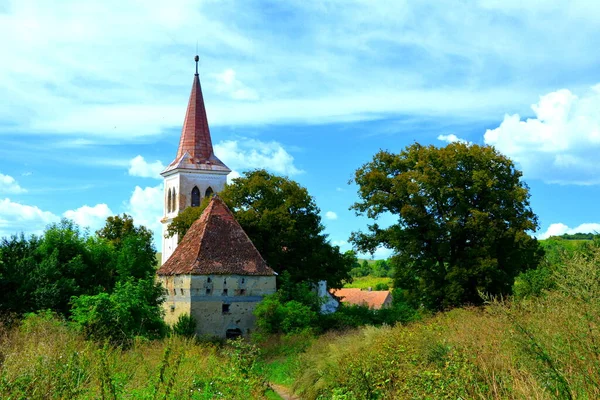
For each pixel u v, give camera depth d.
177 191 77.06
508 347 11.07
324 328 42.59
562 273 10.83
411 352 15.57
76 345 18.52
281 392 22.50
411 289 47.59
